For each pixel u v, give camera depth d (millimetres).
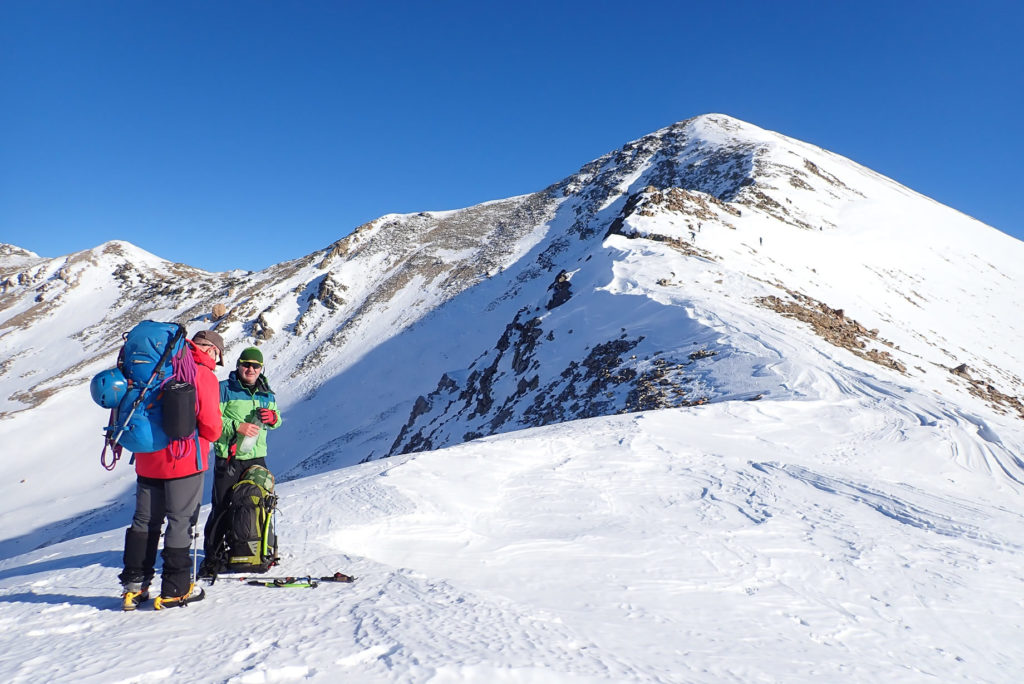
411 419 56969
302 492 6641
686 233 50344
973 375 40969
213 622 2965
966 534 6750
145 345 3309
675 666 3119
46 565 4781
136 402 3189
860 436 13086
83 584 3770
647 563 5344
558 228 113625
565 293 44344
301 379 87125
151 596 3346
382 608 3213
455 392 57156
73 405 86062
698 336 25031
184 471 3289
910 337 45938
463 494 6812
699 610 4418
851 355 24578
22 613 3135
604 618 3957
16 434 78938
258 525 3941
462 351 84062
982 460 12516
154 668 2359
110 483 67625
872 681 3529
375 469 7617
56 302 141250
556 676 2523
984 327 59969
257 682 2262
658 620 4066
